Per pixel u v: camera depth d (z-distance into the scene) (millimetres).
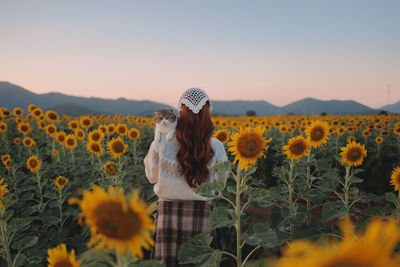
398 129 7367
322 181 2951
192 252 1596
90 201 727
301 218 2477
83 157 5809
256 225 1705
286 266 364
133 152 6543
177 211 2010
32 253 2625
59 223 3570
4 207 2057
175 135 1979
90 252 911
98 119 13242
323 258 338
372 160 6070
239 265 1722
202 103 1953
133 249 690
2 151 6672
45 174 4727
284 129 7535
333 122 10219
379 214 2277
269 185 6398
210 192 1742
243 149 1672
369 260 322
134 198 713
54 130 6270
